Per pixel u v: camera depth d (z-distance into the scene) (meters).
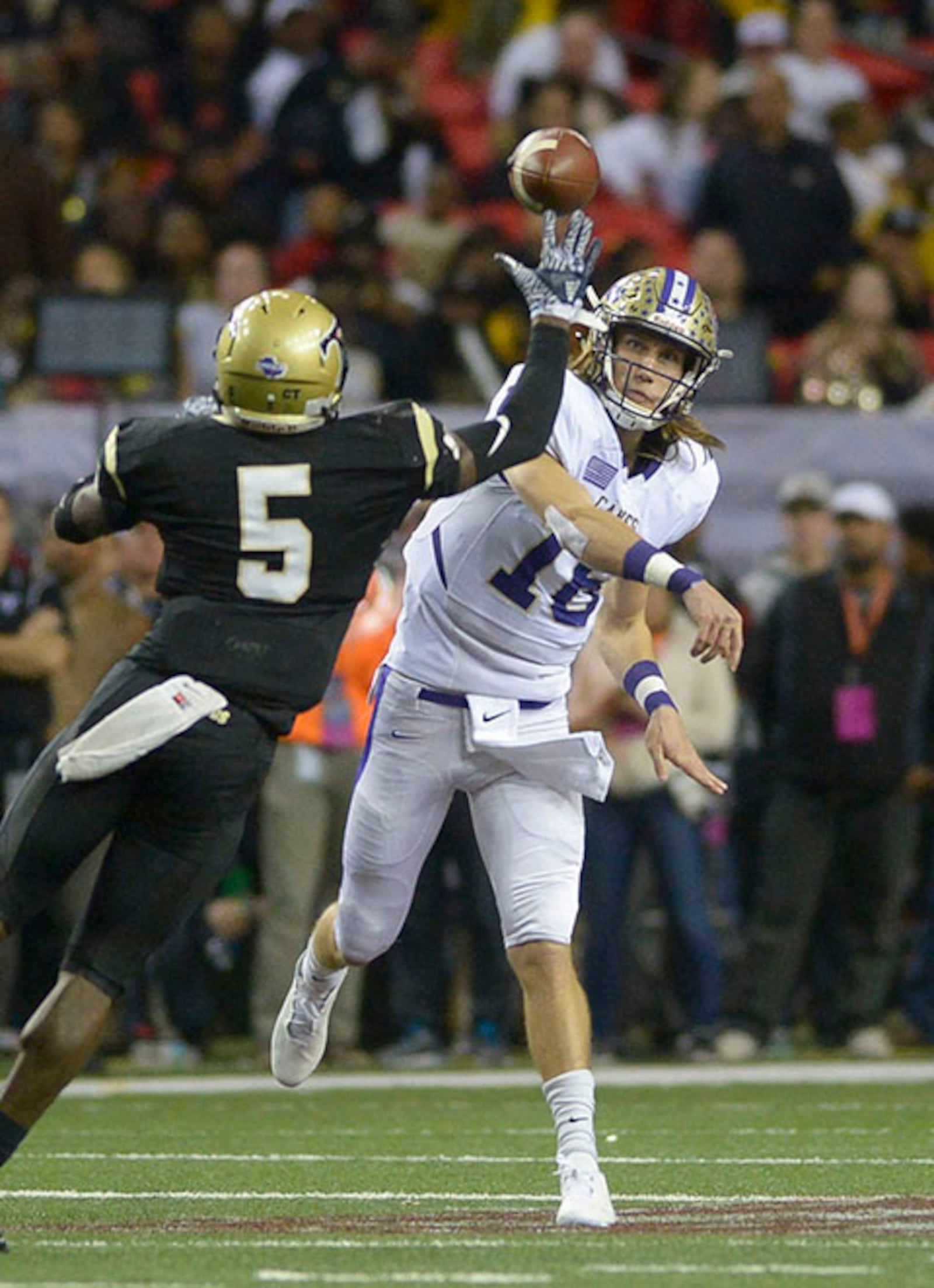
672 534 19.00
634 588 18.73
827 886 37.06
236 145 54.72
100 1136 25.27
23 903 16.38
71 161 51.06
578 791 18.19
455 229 50.81
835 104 56.47
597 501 18.34
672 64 58.28
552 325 17.67
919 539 37.91
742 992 36.72
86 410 36.69
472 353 42.72
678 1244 16.28
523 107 54.50
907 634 36.31
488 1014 35.50
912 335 50.28
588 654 35.38
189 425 16.52
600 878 35.47
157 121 56.62
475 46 61.59
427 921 35.44
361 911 19.50
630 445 18.52
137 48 57.50
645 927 36.84
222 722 16.23
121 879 16.42
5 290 44.53
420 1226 17.44
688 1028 35.84
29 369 39.97
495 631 18.36
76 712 33.78
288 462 16.42
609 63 59.66
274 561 16.41
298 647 16.44
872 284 44.22
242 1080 33.06
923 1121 26.61
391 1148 23.97
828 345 43.50
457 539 18.36
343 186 53.97
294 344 16.28
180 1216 18.14
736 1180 20.62
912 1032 39.75
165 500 16.38
